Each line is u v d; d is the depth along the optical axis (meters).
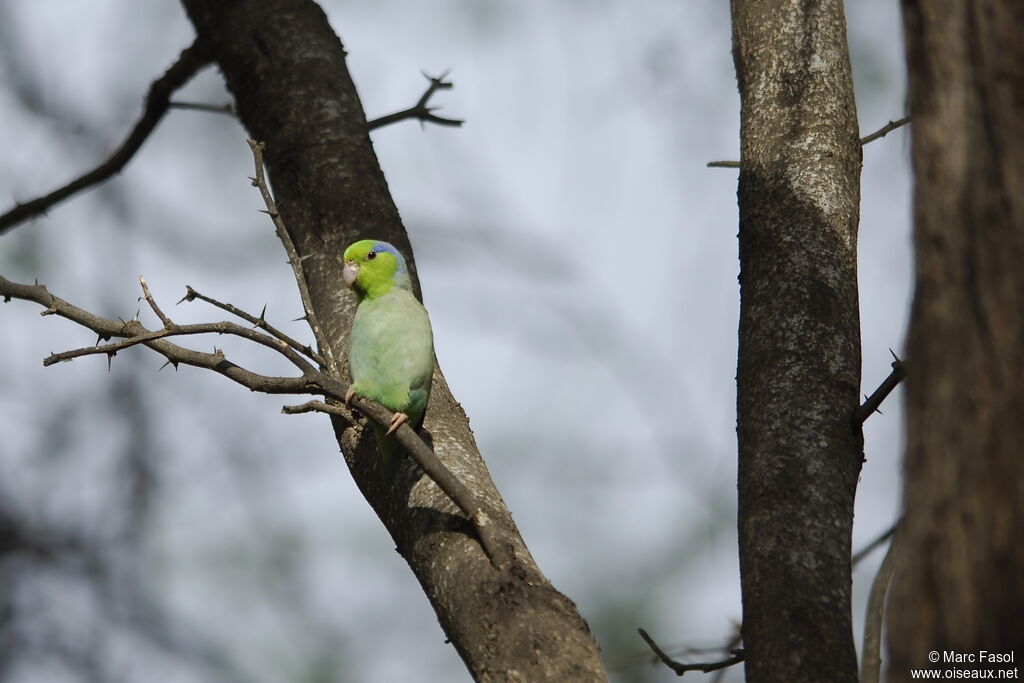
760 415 7.41
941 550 5.02
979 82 5.16
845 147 8.66
